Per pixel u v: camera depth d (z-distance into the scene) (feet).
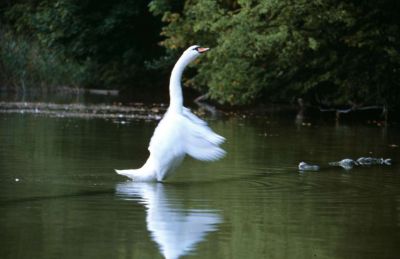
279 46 77.87
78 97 104.01
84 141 53.11
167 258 24.58
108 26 122.62
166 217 29.81
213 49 82.79
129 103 94.58
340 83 82.43
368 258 24.91
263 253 25.18
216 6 84.12
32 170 40.06
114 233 27.32
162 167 37.70
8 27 127.65
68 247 25.53
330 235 27.61
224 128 66.80
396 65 79.82
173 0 102.89
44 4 133.80
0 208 31.04
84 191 34.81
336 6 77.66
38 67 117.08
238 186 36.81
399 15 79.05
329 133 63.67
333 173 41.14
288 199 33.81
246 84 82.84
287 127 68.85
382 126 72.18
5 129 60.18
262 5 76.13
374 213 31.19
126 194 34.24
